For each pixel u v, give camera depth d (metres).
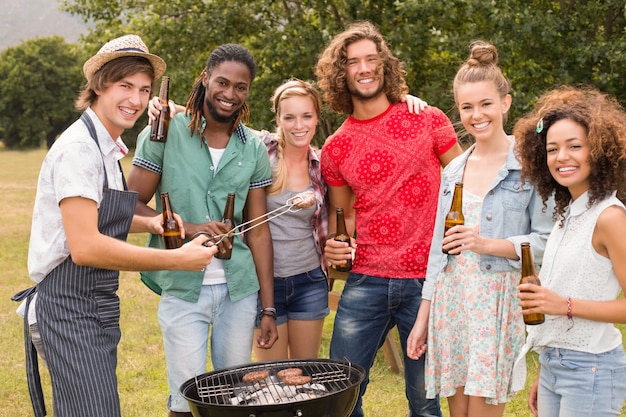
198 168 3.21
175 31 10.42
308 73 10.06
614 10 8.91
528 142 2.69
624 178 2.46
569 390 2.54
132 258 2.67
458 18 8.92
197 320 3.21
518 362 2.81
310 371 3.15
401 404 4.74
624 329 6.14
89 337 2.72
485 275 2.99
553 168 2.54
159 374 5.46
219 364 3.37
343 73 3.46
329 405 2.63
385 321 3.56
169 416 3.29
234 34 10.45
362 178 3.48
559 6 9.24
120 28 11.52
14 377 5.39
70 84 63.91
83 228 2.60
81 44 12.24
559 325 2.56
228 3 10.58
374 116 3.51
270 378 3.04
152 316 7.21
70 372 2.69
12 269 9.84
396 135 3.46
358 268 3.56
